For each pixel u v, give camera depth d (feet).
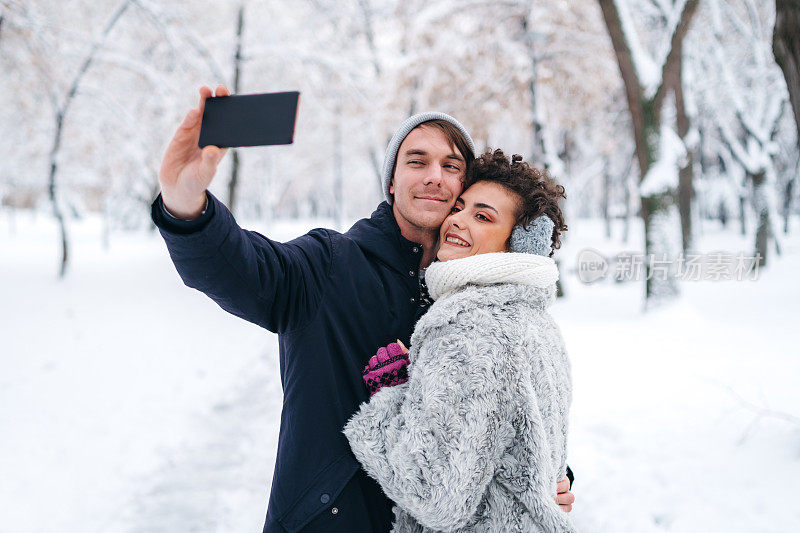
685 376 17.07
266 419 14.87
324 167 97.09
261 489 10.87
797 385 15.44
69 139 49.70
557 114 39.45
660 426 13.38
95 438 13.64
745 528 9.14
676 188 26.76
